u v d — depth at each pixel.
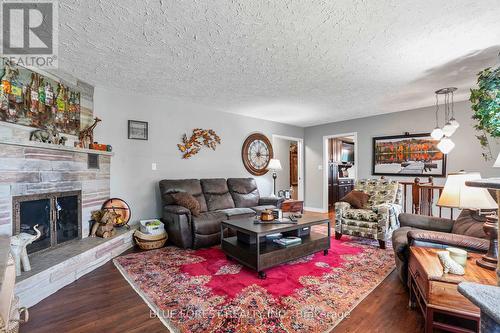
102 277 2.51
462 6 1.85
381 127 5.44
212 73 3.12
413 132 4.98
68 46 2.41
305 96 4.10
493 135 2.28
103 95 3.63
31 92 2.56
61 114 2.94
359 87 3.65
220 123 5.04
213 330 1.68
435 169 4.71
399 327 1.71
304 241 2.94
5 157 2.13
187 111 4.53
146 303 2.02
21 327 1.71
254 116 5.59
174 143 4.36
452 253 1.63
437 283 1.50
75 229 2.94
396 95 4.07
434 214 4.68
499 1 1.79
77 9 1.86
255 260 2.47
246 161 5.45
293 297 2.10
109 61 2.75
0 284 1.00
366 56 2.66
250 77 3.24
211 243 3.52
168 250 3.36
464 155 4.41
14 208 2.20
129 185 3.85
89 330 1.69
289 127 6.54
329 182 6.89
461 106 4.43
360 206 3.97
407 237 2.18
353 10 1.89
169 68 2.95
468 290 0.60
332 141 7.07
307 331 1.67
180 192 3.79
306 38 2.30
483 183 0.67
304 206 6.98
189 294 2.15
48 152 2.55
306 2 1.80
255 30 2.16
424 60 2.76
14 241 2.00
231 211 3.93
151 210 4.07
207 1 1.79
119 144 3.77
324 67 2.94
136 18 1.98
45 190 2.51
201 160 4.73
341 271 2.64
